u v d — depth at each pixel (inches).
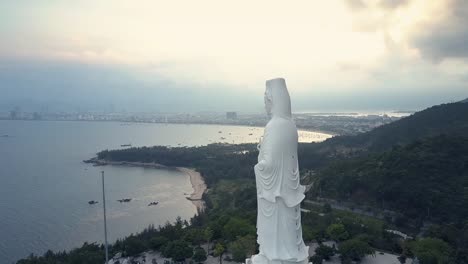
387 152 6023.6
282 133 1653.5
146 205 7007.9
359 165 5935.0
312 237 3740.2
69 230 5615.2
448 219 4168.3
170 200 7362.2
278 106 1689.2
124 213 6486.2
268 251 1656.0
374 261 3368.6
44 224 5895.7
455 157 5221.5
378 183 5007.4
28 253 4825.3
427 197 4443.9
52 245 5068.9
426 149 5516.7
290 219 1668.3
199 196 7519.7
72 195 7824.8
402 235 4003.4
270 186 1654.8
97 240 5172.2
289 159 1665.8
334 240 3801.7
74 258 3449.8
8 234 5477.4
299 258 1649.9
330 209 4781.0
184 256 3420.3
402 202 4613.7
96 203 7135.8
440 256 3048.7
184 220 5546.3
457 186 4603.8
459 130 7839.6
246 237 3346.5
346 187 5255.9
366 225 3976.4
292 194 1675.7
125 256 3759.8
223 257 3553.2
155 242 3846.0
